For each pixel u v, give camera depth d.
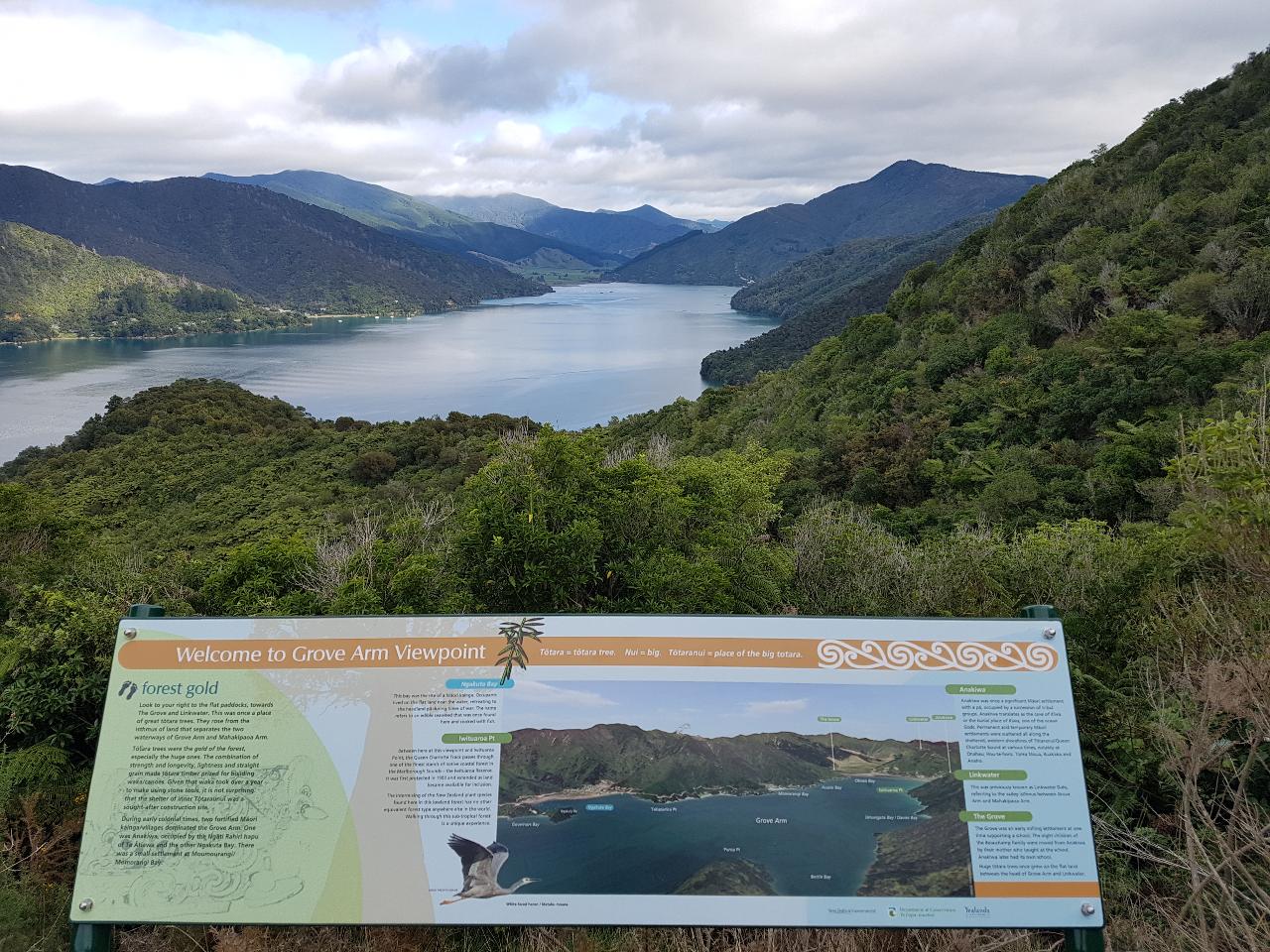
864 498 20.84
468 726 2.74
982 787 2.66
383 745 2.72
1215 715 3.04
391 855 2.61
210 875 2.59
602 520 4.86
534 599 4.43
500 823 2.64
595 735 2.73
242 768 2.70
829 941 2.85
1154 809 3.55
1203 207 29.52
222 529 36.41
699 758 2.70
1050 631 2.84
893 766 2.69
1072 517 15.42
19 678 4.54
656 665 2.82
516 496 4.77
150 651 2.83
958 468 19.72
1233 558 3.60
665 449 6.64
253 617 2.87
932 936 2.83
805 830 2.63
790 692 2.78
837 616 2.88
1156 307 23.91
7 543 7.62
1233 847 2.74
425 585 4.57
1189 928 2.72
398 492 39.44
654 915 2.54
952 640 2.83
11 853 3.62
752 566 4.96
